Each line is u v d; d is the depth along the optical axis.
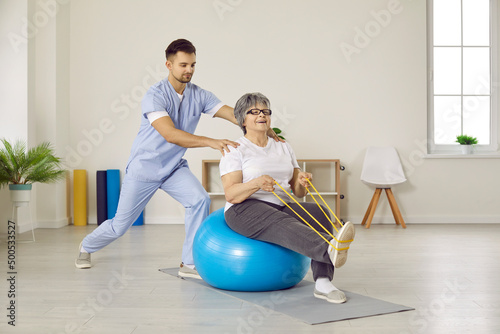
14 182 4.46
